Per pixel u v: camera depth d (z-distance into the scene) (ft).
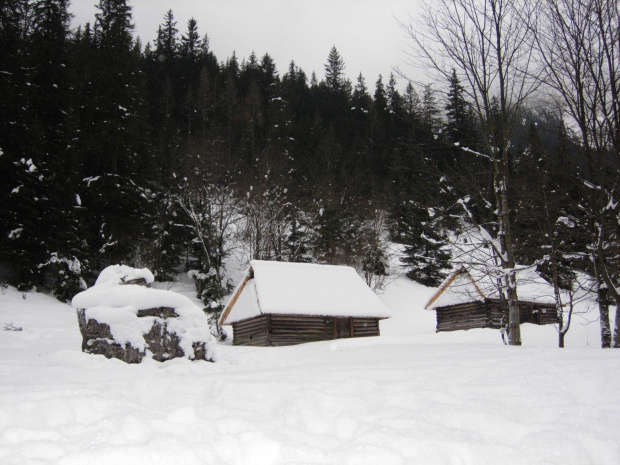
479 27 46.60
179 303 40.34
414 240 156.35
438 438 15.55
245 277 102.42
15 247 101.40
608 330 52.29
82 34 184.44
